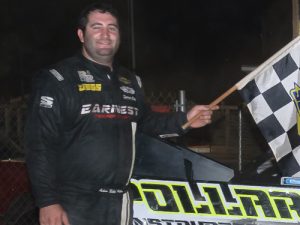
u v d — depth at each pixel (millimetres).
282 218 3459
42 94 3041
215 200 3490
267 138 3619
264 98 3598
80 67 3143
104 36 3111
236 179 3506
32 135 3021
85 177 3111
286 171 3584
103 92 3129
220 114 9523
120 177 3168
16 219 5402
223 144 9492
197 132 9797
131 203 3342
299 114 3566
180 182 3498
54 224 2988
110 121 3125
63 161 3119
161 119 3445
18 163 5562
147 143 3516
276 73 3594
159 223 3498
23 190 5551
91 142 3088
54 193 3027
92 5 3178
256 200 3473
